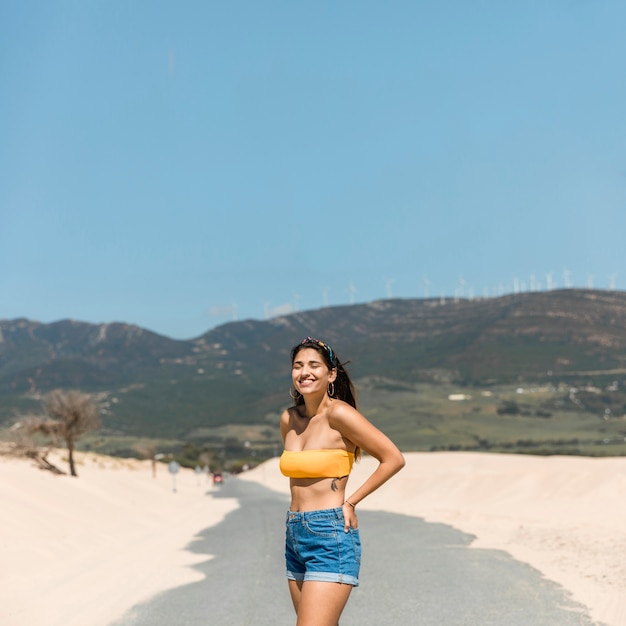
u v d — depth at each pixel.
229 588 11.93
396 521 26.83
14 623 9.59
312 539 4.55
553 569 12.75
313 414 4.78
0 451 44.91
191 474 136.00
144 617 9.88
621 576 11.45
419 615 9.60
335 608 4.46
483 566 13.59
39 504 24.81
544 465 46.53
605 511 27.78
